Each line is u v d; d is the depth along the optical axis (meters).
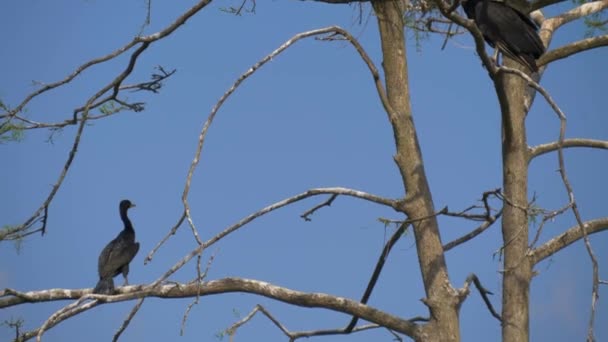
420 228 32.34
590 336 26.52
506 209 34.19
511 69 29.28
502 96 31.25
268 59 29.39
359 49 32.59
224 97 28.89
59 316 30.77
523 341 33.06
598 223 34.03
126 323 32.06
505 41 30.02
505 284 33.53
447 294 31.88
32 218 32.62
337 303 31.78
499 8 30.28
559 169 26.88
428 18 31.12
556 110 27.38
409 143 32.81
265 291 31.88
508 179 34.31
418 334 31.69
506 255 33.81
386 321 31.81
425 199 32.41
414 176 32.50
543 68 37.00
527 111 35.53
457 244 33.56
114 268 37.38
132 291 33.00
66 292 33.38
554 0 34.78
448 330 31.61
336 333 36.19
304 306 31.91
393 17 33.09
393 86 33.12
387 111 32.97
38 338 30.16
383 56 33.50
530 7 34.91
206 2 31.91
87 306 31.36
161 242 27.86
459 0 27.02
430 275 32.09
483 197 30.69
